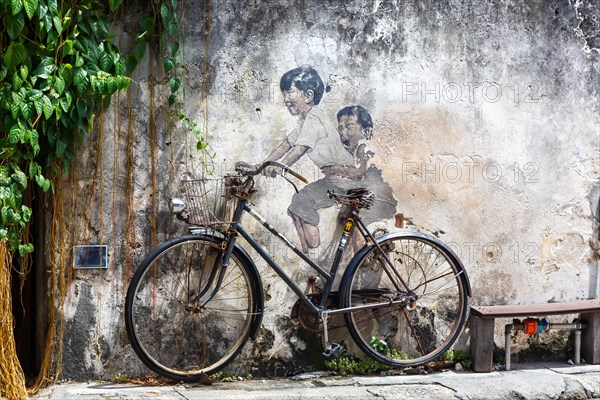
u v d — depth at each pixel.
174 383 5.56
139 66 5.54
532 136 6.18
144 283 5.58
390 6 5.92
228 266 5.70
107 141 5.51
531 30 6.16
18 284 5.61
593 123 6.26
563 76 6.22
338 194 5.86
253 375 5.76
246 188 5.55
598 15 6.24
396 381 5.70
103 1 5.40
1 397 5.02
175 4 5.45
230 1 5.68
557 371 5.98
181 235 5.63
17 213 5.04
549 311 5.92
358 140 5.89
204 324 5.68
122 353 5.57
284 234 5.80
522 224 6.18
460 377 5.81
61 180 5.43
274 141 5.76
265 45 5.73
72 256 5.48
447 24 6.02
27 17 5.12
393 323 6.01
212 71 5.66
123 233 5.55
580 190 6.26
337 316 5.88
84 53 5.22
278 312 5.79
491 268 6.13
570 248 6.25
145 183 5.58
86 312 5.52
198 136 5.62
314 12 5.80
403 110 5.96
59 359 5.48
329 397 5.32
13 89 4.98
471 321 6.03
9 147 5.03
